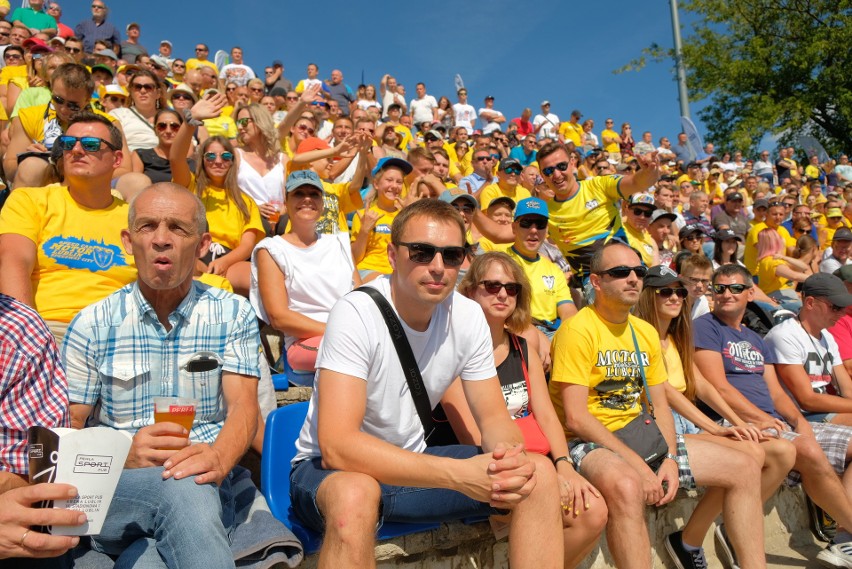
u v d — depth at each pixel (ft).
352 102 45.29
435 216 8.02
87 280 10.84
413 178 22.21
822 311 15.85
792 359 15.67
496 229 18.28
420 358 8.42
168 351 7.94
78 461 5.54
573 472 9.78
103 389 7.75
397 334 8.11
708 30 81.41
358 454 7.32
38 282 10.68
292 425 9.29
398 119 39.81
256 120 18.70
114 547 7.03
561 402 11.73
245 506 7.97
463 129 40.19
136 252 7.68
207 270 14.28
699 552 12.26
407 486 7.47
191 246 7.86
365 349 7.88
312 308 13.05
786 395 15.21
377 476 7.31
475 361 8.75
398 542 9.20
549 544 7.90
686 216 31.63
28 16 34.71
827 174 58.95
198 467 6.82
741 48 80.43
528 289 10.75
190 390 7.97
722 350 14.84
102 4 36.96
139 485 6.73
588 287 17.42
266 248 12.80
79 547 7.12
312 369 12.37
